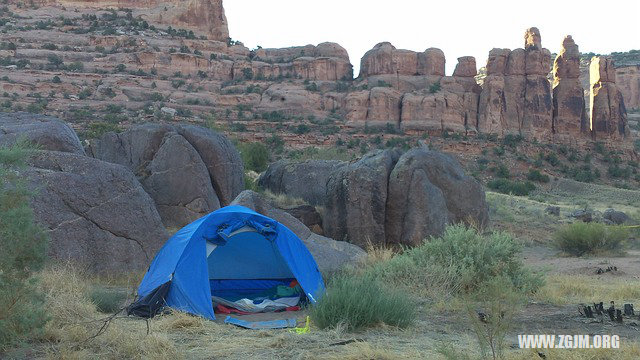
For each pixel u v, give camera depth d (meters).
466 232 12.56
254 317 9.34
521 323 8.73
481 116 111.50
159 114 101.19
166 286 9.05
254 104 115.94
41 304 6.70
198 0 140.12
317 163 25.55
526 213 35.19
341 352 6.61
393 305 8.32
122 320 8.45
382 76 119.25
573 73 115.38
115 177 13.46
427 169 18.86
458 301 10.27
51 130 14.82
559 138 112.06
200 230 9.47
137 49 123.69
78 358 6.17
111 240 12.69
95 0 140.75
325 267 14.63
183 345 7.00
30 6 138.00
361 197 18.80
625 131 116.00
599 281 14.46
